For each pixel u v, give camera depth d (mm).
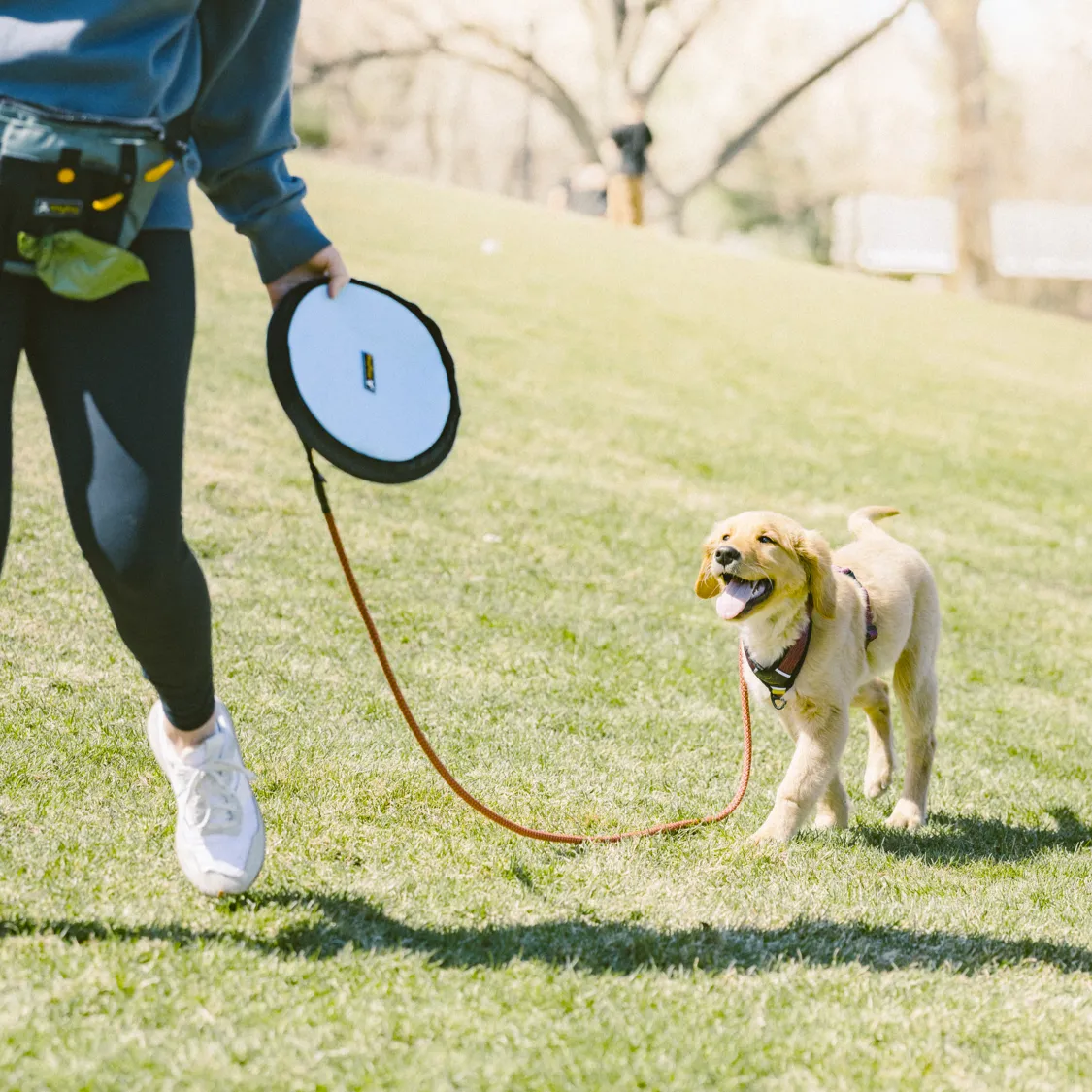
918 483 10961
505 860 3426
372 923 2916
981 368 17297
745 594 3873
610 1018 2559
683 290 18672
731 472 10211
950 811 4574
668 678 5504
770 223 37750
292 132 2760
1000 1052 2607
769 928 3170
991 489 11219
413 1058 2344
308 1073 2260
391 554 6711
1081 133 34594
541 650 5629
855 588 4184
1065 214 35188
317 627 5422
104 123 2219
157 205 2418
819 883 3578
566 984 2691
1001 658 6770
